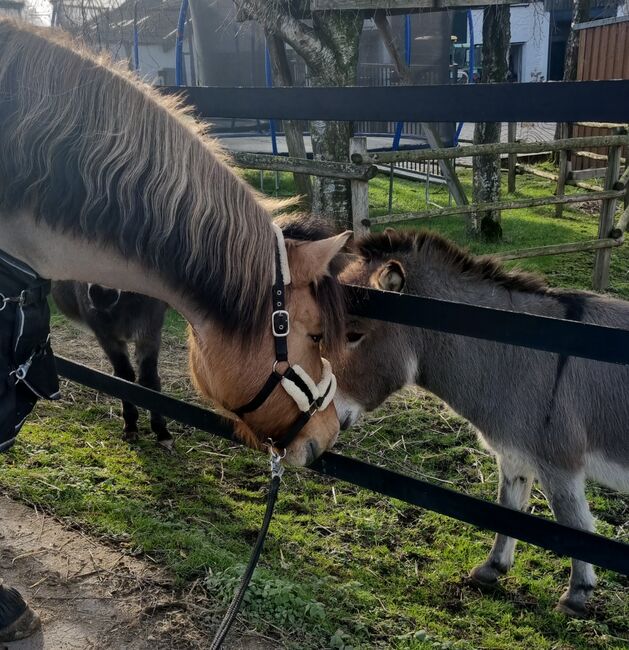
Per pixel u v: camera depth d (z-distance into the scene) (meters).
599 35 11.54
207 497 3.52
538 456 2.86
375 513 3.54
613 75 11.27
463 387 2.96
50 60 1.81
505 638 2.77
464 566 3.22
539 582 3.16
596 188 9.17
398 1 6.39
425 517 3.56
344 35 6.53
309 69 6.85
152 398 2.83
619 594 3.11
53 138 1.77
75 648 2.22
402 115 2.07
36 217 1.83
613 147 6.78
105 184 1.80
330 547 3.23
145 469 3.76
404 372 3.01
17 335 1.87
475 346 2.91
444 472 3.97
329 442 2.19
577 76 12.31
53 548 2.72
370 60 12.40
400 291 2.68
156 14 12.86
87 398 4.59
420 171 12.95
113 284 2.00
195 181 1.87
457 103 1.97
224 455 4.02
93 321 3.99
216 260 1.88
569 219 9.84
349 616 2.53
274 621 2.37
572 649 2.76
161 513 3.25
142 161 1.82
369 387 2.98
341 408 2.97
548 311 2.92
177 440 4.16
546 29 21.17
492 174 8.35
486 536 3.46
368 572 3.08
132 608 2.41
